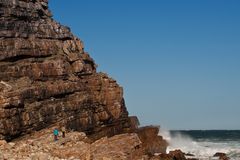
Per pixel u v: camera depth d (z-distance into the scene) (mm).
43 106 68125
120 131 79750
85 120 73625
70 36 82000
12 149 57062
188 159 77125
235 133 192875
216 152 96812
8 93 63500
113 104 79500
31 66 72188
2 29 71875
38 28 77688
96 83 79188
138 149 60188
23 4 76250
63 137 63406
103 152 56781
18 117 64250
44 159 53438
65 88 72562
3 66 69375
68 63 77688
